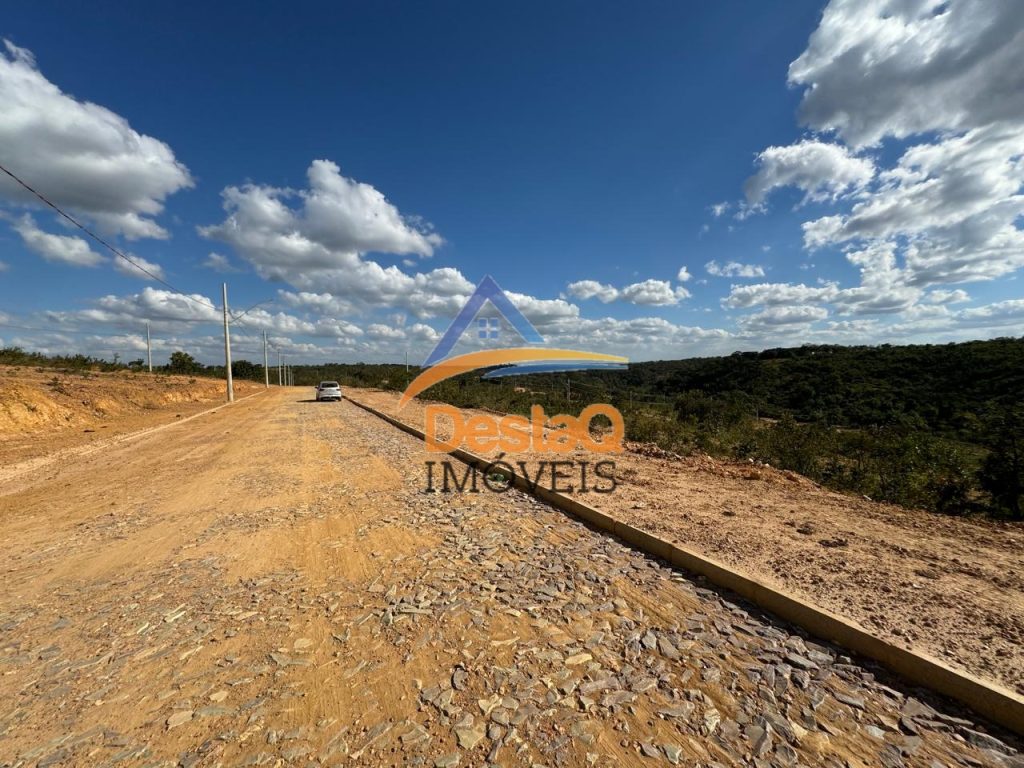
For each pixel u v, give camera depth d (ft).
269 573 13.82
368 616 11.12
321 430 47.98
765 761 6.59
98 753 7.10
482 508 19.74
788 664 8.79
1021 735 6.92
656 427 38.68
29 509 20.90
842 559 12.85
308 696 8.31
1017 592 10.74
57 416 49.03
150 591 12.81
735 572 11.77
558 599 11.61
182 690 8.60
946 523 15.97
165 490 23.98
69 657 9.77
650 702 7.89
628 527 15.43
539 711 7.75
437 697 8.18
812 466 27.40
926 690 7.95
